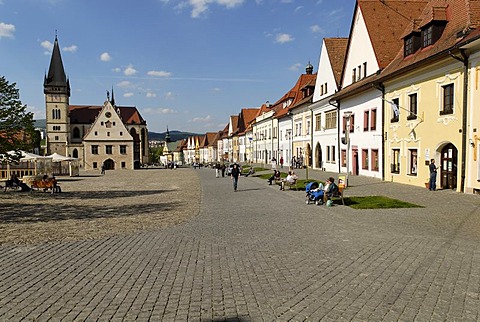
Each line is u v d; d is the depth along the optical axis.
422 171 21.83
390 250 7.98
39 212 15.15
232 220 12.27
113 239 9.61
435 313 4.88
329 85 38.94
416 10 32.09
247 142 88.88
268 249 8.27
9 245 9.02
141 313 5.02
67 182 37.12
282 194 20.08
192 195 21.41
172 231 10.59
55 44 104.69
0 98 22.69
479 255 7.49
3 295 5.74
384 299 5.35
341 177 20.55
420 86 21.86
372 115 28.47
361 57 31.83
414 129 22.53
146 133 117.69
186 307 5.18
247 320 4.75
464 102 18.05
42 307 5.27
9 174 44.03
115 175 52.38
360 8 31.75
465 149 18.08
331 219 12.02
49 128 104.25
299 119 49.25
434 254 7.61
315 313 4.93
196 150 156.38
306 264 7.09
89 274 6.70
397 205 14.48
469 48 17.22
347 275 6.41
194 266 7.09
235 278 6.36
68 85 106.56
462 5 20.23
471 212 12.70
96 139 79.94
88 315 4.98
